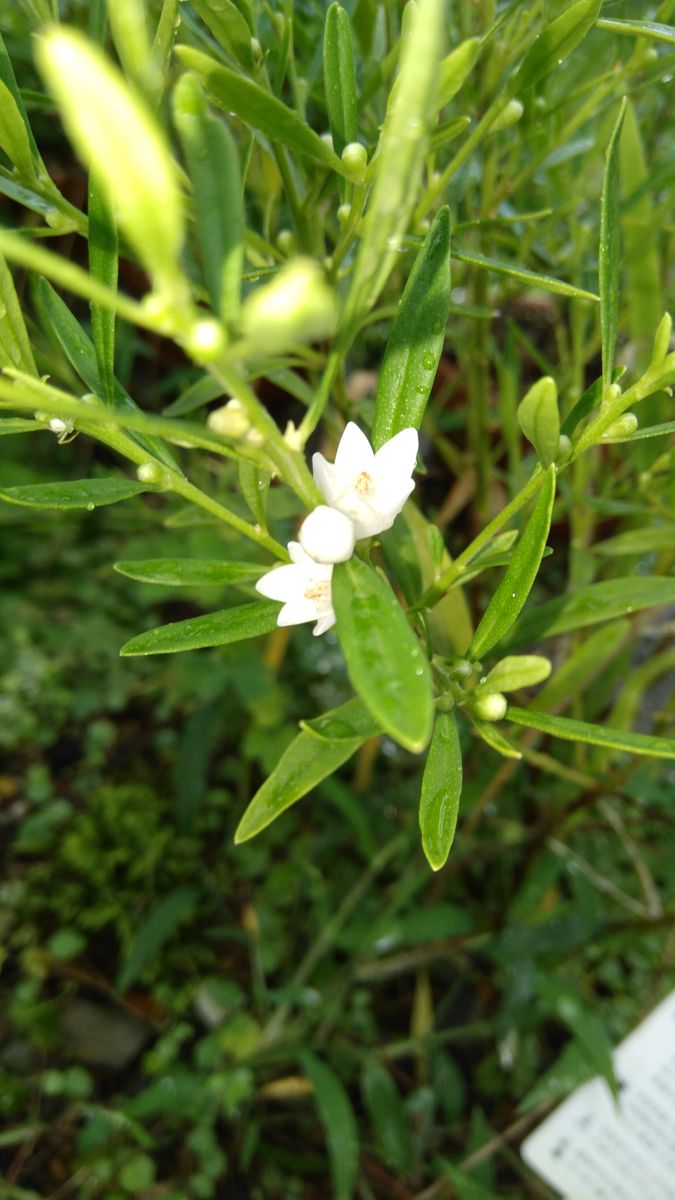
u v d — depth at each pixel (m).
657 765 0.32
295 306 0.05
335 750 0.13
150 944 0.30
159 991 0.32
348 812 0.31
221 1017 0.32
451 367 0.38
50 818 0.35
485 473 0.32
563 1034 0.32
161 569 0.13
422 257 0.13
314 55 0.20
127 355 0.33
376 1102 0.28
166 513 0.33
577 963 0.32
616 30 0.14
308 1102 0.31
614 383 0.12
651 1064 0.24
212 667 0.33
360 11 0.19
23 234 0.14
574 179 0.24
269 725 0.35
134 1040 0.31
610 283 0.12
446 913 0.29
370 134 0.19
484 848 0.31
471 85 0.21
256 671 0.33
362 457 0.11
